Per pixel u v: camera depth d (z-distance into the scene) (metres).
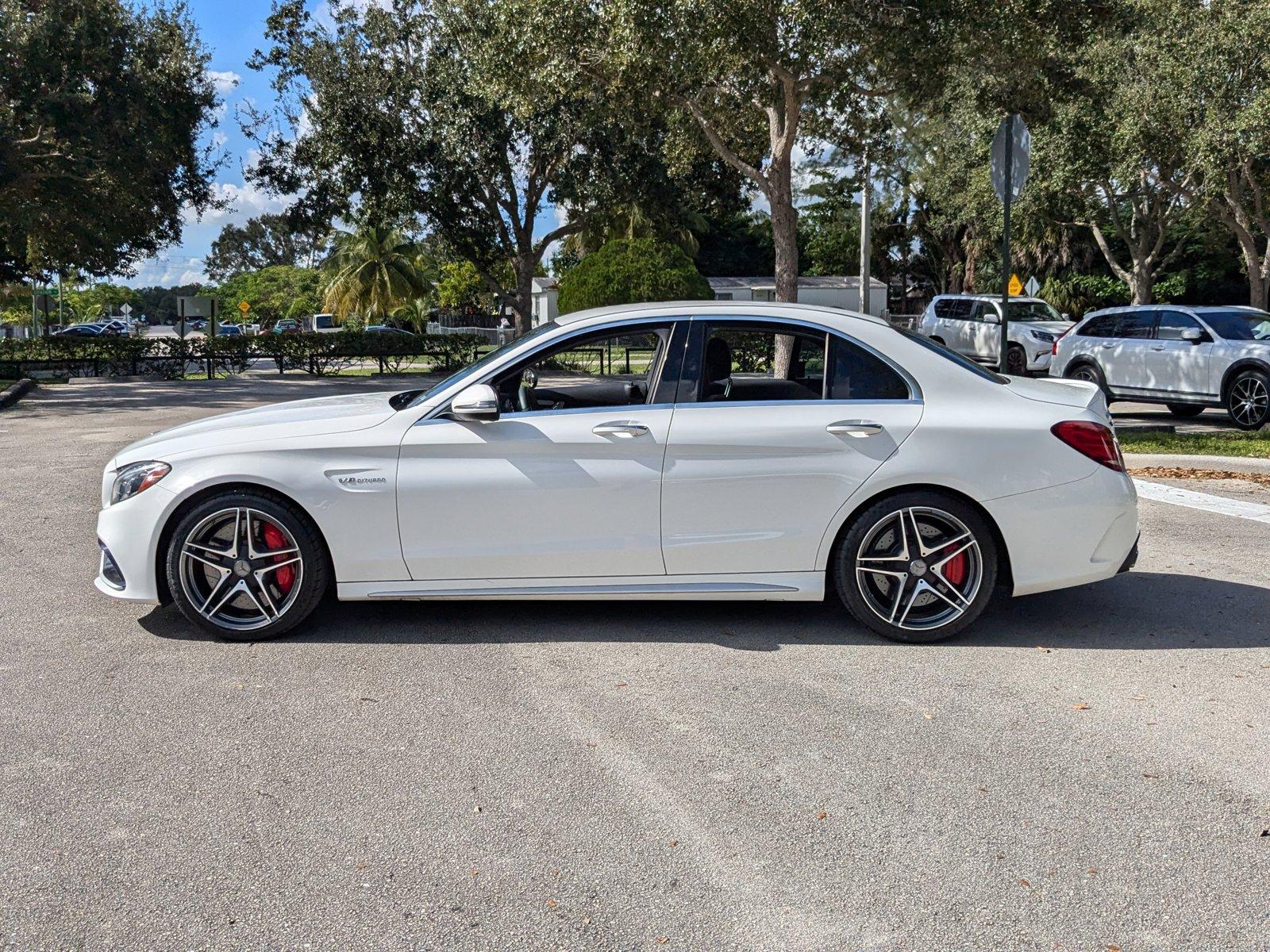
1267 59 20.53
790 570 5.02
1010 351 23.45
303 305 101.50
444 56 24.94
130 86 24.08
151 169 25.47
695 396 5.04
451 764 3.72
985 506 4.90
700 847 3.15
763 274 62.44
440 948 2.66
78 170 23.61
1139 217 31.02
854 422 4.92
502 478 4.95
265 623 5.04
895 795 3.48
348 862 3.07
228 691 4.42
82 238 25.16
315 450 4.97
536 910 2.83
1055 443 4.93
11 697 4.36
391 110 25.81
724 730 4.02
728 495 4.95
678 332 5.10
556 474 4.95
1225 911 2.81
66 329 74.81
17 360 27.81
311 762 3.74
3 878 2.98
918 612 5.05
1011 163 9.89
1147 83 22.78
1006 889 2.92
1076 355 16.36
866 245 26.81
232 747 3.87
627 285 28.95
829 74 13.60
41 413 17.05
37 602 5.72
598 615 5.49
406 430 5.01
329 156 25.70
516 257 28.34
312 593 5.04
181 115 25.75
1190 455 10.74
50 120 22.62
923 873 3.00
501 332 34.03
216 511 4.96
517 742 3.91
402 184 26.00
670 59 12.76
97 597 5.85
